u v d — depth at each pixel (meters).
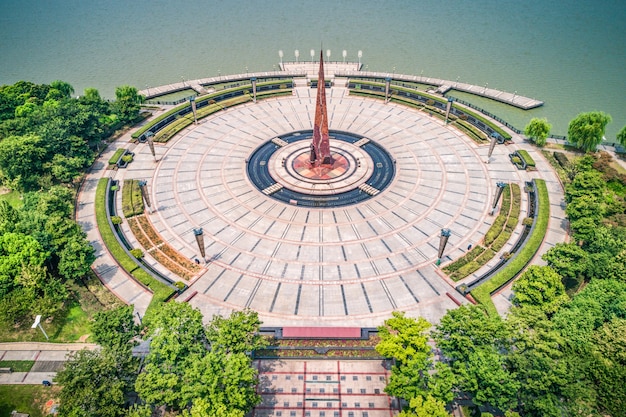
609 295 87.00
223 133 158.12
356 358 85.12
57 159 125.44
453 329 76.19
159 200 126.50
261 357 85.00
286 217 120.50
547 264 104.06
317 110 126.69
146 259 107.12
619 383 70.44
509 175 135.25
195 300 97.12
